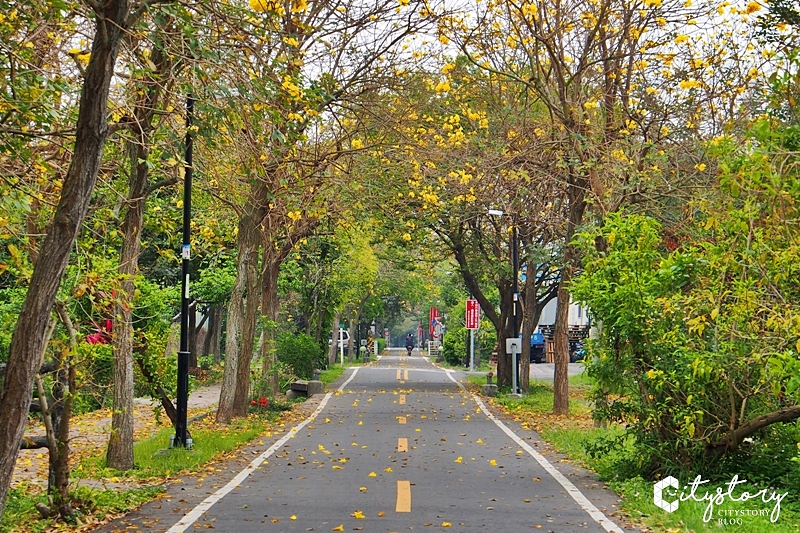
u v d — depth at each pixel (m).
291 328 37.06
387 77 17.52
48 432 9.00
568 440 15.83
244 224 20.20
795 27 14.07
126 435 12.75
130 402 12.80
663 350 10.85
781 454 10.89
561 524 8.68
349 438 16.95
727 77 16.33
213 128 10.26
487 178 19.95
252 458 14.19
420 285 58.72
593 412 12.18
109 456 12.71
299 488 11.03
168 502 10.04
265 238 21.67
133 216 12.70
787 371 7.41
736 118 16.48
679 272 10.36
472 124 19.88
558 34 17.78
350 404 25.42
